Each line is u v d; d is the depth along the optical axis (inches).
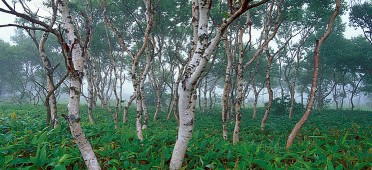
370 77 1179.9
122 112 852.0
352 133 386.9
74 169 184.4
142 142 257.3
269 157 221.8
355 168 199.8
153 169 198.2
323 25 851.4
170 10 682.8
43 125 309.9
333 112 1031.6
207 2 185.6
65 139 236.1
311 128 507.8
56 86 286.8
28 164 194.7
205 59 175.9
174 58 806.5
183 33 836.0
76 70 163.6
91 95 552.1
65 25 172.2
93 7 667.4
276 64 1129.4
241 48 394.6
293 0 621.6
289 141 300.0
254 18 722.8
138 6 654.5
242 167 198.7
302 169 183.6
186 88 185.9
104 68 1140.5
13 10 136.8
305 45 1011.9
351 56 995.9
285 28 872.3
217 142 287.9
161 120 700.0
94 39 805.2
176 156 191.9
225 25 170.6
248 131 510.9
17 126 305.4
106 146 231.0
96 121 614.9
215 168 206.4
